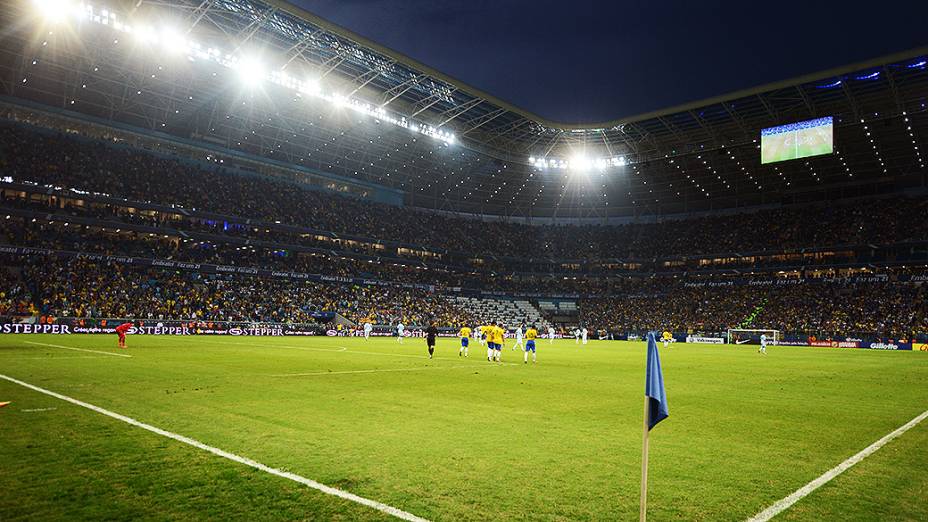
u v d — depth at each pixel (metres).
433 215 90.44
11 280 48.50
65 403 11.91
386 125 68.44
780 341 66.38
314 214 74.69
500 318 81.44
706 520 5.91
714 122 67.75
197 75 55.47
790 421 11.83
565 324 87.00
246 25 47.88
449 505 6.21
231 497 6.30
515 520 5.81
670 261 88.31
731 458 8.52
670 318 79.75
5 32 46.97
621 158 79.25
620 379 20.20
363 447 8.73
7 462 7.45
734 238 85.38
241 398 13.39
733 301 78.88
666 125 68.69
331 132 71.31
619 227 95.69
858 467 8.10
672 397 15.73
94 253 55.22
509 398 14.61
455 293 84.94
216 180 68.81
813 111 61.62
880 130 64.56
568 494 6.67
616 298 88.56
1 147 53.81
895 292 69.31
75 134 60.78
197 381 16.42
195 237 62.59
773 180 83.44
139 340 38.25
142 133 64.44
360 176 84.00
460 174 86.75
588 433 10.21
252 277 66.19
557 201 97.38
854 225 77.81
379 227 80.38
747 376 22.69
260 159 73.62
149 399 12.80
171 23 46.78
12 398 12.38
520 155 80.50
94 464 7.44
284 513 5.86
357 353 31.75
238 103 62.50
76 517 5.62
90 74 54.97
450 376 20.12
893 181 79.62
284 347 35.88
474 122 71.06
